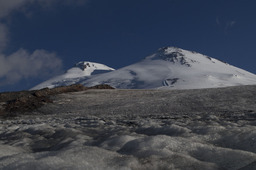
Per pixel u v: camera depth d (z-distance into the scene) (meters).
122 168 4.70
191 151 6.00
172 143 6.37
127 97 54.91
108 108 42.34
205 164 5.02
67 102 53.16
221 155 5.56
